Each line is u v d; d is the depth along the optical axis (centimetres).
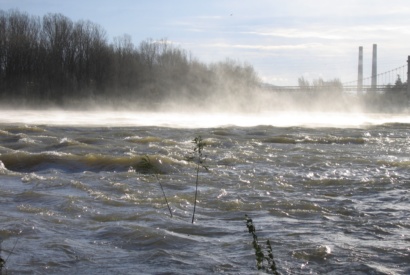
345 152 2109
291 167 1695
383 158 1936
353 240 890
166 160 1670
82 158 1722
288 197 1247
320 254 808
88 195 1216
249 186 1363
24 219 974
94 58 7769
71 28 7756
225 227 966
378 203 1204
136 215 1025
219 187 1344
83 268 745
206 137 2664
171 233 900
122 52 8056
